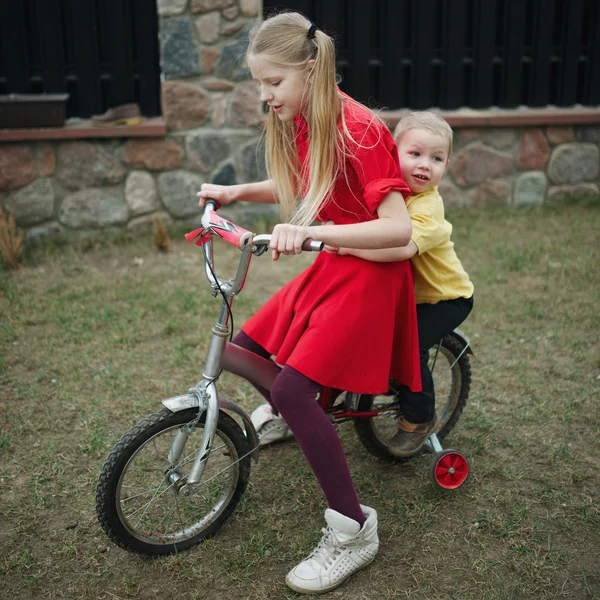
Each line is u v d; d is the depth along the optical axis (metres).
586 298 3.97
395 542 2.17
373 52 5.45
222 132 5.07
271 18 1.88
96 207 5.04
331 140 1.82
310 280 2.10
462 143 5.62
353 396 2.26
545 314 3.79
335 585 1.98
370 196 1.79
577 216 5.49
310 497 2.38
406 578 2.04
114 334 3.55
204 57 4.88
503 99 5.69
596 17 5.67
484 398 2.98
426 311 2.23
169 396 3.00
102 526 2.00
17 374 3.18
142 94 5.08
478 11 5.43
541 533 2.20
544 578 2.02
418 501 2.34
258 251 1.85
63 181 4.92
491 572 2.04
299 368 1.93
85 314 3.78
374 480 2.46
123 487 2.41
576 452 2.61
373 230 1.76
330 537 2.02
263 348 2.26
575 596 1.96
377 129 1.82
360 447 2.66
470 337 3.55
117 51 4.94
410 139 2.08
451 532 2.21
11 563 2.08
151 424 1.98
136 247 4.91
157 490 2.19
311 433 1.93
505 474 2.47
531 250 4.73
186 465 2.49
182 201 5.18
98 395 3.00
